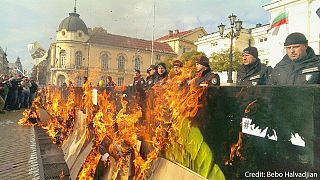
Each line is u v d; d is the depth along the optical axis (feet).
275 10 90.94
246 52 13.37
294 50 10.05
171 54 237.86
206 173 7.28
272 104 5.30
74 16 211.82
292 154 4.91
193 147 7.87
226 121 6.52
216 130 6.87
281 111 5.10
